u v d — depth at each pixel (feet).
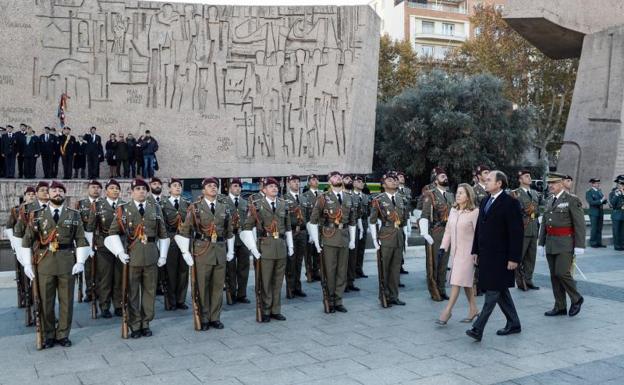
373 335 23.45
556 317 26.40
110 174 65.67
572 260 26.25
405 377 18.04
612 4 80.59
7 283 34.91
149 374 18.52
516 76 124.36
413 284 35.58
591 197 54.95
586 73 81.76
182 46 69.92
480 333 22.09
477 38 134.72
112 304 30.60
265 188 26.96
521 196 33.35
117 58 67.67
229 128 71.61
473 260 24.39
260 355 20.67
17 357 20.70
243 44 71.82
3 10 63.52
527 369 18.79
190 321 26.50
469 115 97.55
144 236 23.75
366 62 75.77
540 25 81.35
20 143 60.80
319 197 28.60
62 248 22.27
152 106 69.00
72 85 66.13
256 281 26.32
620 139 77.41
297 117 73.31
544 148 124.36
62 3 65.62
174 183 30.32
